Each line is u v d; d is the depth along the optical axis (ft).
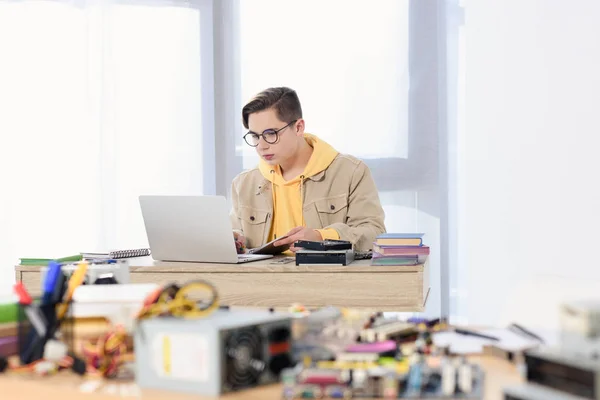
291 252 9.60
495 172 12.41
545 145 12.17
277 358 3.86
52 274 4.30
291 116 10.03
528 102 12.23
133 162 13.02
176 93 13.05
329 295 7.81
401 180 12.72
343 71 12.78
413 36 12.62
